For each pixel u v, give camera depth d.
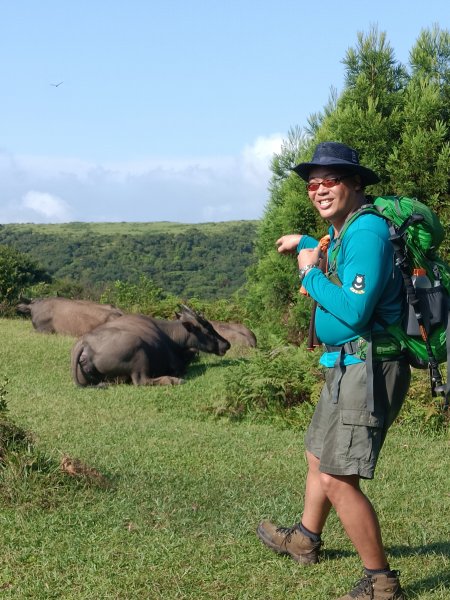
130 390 11.14
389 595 4.12
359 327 4.04
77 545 4.92
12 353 13.74
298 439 8.33
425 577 4.55
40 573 4.55
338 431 4.11
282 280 13.07
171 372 12.41
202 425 9.02
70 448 7.52
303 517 4.79
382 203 4.16
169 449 7.66
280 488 6.34
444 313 4.04
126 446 7.75
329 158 4.24
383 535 5.30
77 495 5.78
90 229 105.75
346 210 4.29
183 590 4.36
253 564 4.72
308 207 12.69
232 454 7.54
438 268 4.13
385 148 12.10
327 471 4.11
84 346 11.55
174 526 5.32
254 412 9.45
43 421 8.87
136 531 5.22
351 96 12.67
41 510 5.49
